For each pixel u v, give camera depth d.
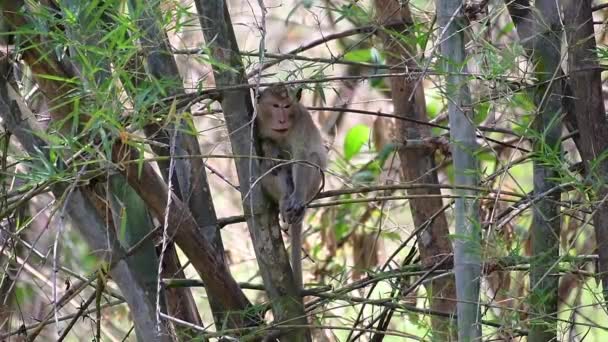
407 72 8.93
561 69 9.23
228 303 9.54
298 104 11.76
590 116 8.73
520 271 10.48
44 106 10.38
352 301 10.08
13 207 8.40
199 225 9.54
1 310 10.57
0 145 9.83
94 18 7.53
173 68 8.87
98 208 8.86
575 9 8.66
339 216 14.08
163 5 8.11
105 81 7.47
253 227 9.34
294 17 14.66
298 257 11.30
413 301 11.34
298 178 11.48
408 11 11.09
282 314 9.53
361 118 16.08
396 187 9.75
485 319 10.28
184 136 9.43
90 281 9.30
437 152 13.76
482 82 8.84
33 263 11.86
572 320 9.20
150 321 8.83
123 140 7.25
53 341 12.81
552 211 9.27
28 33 7.63
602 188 8.66
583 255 9.64
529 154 9.04
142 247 8.81
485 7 9.90
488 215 10.91
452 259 10.95
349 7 10.22
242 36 14.35
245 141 9.12
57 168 8.09
